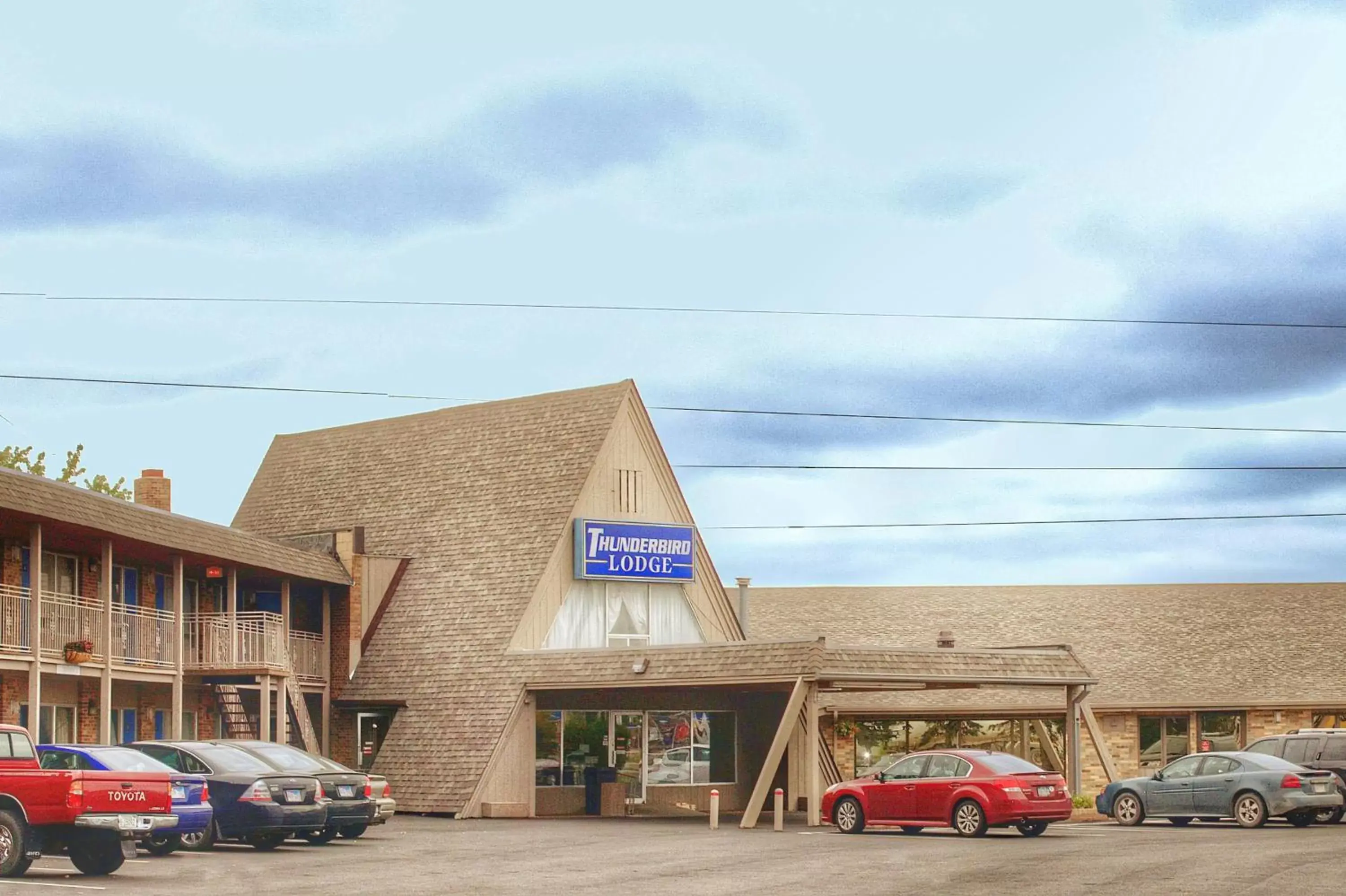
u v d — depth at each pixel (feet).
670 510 158.92
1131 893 64.69
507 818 135.03
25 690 116.16
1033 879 70.59
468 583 151.23
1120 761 157.38
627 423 156.56
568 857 86.69
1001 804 99.04
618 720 144.97
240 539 134.82
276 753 100.42
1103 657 165.07
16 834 71.82
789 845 94.22
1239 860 78.48
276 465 183.52
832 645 123.65
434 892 66.90
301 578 145.89
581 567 148.77
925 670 124.26
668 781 146.61
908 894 65.10
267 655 136.15
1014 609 178.29
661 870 77.61
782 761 150.71
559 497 151.64
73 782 71.82
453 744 139.64
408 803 138.62
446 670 145.48
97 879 73.10
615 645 152.05
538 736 140.97
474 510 157.79
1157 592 178.50
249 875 75.00
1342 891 64.54
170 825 75.36
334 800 96.68
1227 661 162.40
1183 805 110.73
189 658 136.15
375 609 155.12
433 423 171.12
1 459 181.06
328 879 73.31
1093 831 104.94
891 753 158.92
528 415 162.61
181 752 93.56
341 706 150.82
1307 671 159.63
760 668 122.83
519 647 143.13
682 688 131.34
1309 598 174.40
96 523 112.16
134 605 130.00
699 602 159.94
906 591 186.39
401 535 161.79
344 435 179.83
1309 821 113.39
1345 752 116.06
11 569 117.29
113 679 122.21
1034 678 130.31
